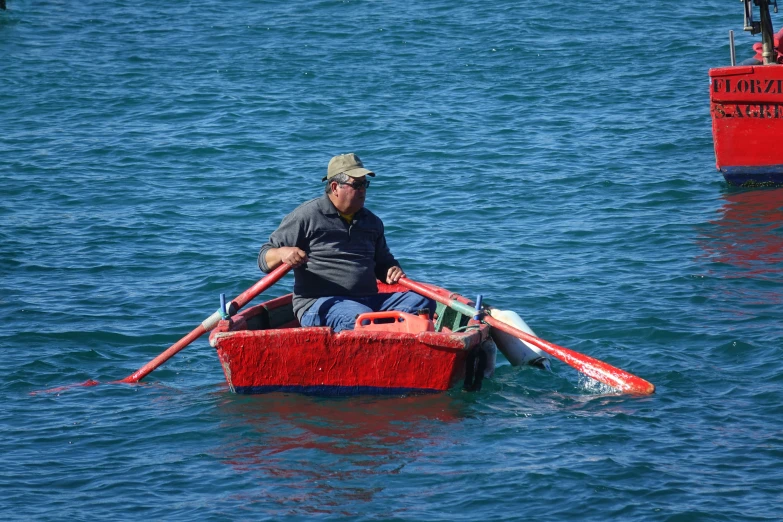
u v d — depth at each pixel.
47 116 64.12
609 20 89.06
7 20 95.56
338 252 27.02
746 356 27.72
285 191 49.00
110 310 33.31
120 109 65.81
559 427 23.25
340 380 25.34
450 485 20.34
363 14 93.94
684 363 27.36
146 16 96.81
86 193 48.53
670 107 63.25
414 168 52.56
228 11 97.69
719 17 88.81
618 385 25.09
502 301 33.28
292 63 77.88
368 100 67.38
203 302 34.19
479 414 24.23
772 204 44.66
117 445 22.67
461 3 97.00
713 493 19.81
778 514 18.94
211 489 20.38
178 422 23.92
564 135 58.22
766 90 46.12
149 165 53.56
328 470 21.16
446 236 41.28
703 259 37.28
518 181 49.56
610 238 40.50
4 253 39.53
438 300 27.02
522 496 19.78
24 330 31.05
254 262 38.59
